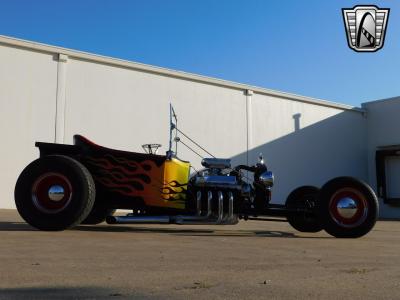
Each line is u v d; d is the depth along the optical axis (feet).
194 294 8.55
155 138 47.03
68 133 42.14
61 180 18.10
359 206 18.89
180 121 49.19
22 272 10.11
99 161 19.74
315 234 21.40
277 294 8.67
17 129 39.73
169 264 11.61
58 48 41.98
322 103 63.77
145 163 19.81
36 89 40.86
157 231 20.63
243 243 16.67
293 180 59.57
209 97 51.75
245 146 54.60
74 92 42.75
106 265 11.21
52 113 41.45
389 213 65.51
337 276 10.53
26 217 17.98
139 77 46.60
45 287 8.81
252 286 9.30
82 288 8.81
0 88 39.27
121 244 15.12
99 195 19.65
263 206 20.76
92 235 17.42
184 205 20.10
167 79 48.44
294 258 13.16
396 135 65.98
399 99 65.98
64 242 15.08
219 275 10.36
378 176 66.64
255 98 56.24
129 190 19.67
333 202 18.98
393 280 10.20
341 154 65.51
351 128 67.21
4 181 38.81
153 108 47.19
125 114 45.37
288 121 59.72
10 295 8.16
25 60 40.55
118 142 44.75
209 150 51.26
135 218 19.36
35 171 18.15
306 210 20.58
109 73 44.78
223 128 52.70
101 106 44.06
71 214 17.79
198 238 18.03
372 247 16.28
